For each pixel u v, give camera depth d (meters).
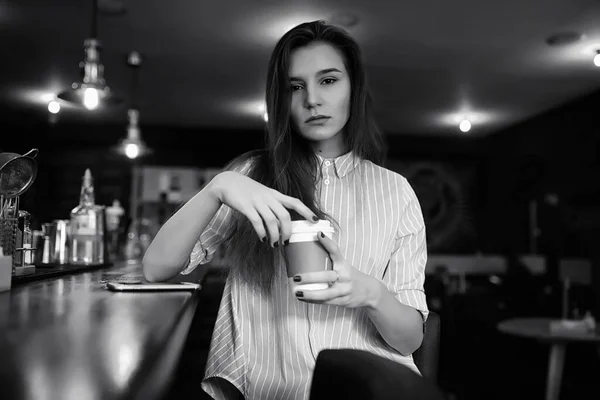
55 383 0.47
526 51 4.82
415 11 4.00
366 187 1.20
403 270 1.18
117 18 4.21
